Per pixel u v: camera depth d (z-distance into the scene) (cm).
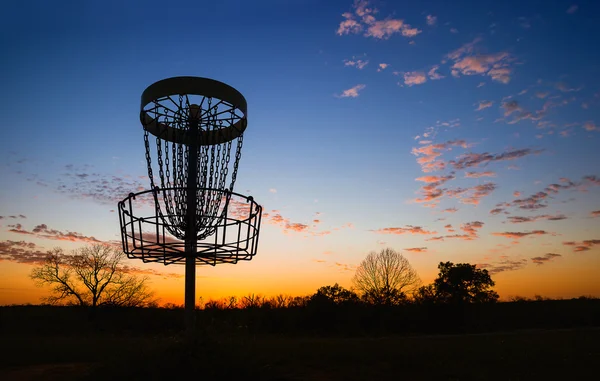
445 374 1111
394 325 4784
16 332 3195
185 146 437
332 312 4291
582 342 2159
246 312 3922
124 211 375
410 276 5169
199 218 412
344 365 1212
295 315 4109
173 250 387
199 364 531
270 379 653
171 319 3531
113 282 3856
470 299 5169
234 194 387
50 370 990
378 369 1166
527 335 3180
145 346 623
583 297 6819
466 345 2050
